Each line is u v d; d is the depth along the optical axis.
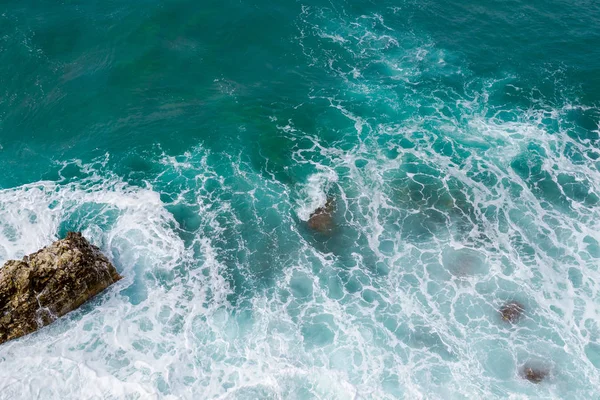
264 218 27.27
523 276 24.42
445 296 23.64
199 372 20.41
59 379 19.83
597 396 20.02
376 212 27.61
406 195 28.55
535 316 22.80
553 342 21.81
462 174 29.84
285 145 31.52
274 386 19.94
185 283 23.95
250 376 20.31
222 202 28.02
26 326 21.16
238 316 22.72
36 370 20.11
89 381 19.80
